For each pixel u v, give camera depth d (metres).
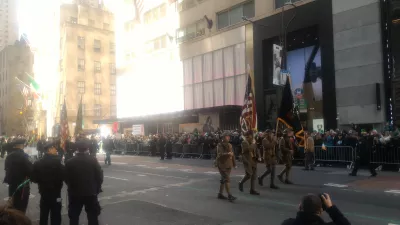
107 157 20.53
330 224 3.01
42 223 5.91
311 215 3.01
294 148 16.75
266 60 26.42
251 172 9.94
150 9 39.91
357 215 7.46
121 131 41.31
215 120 29.38
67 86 57.56
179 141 26.06
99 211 5.60
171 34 36.66
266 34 25.92
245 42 27.83
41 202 5.95
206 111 28.41
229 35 29.33
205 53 31.98
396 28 19.20
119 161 23.20
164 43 37.94
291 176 13.62
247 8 28.22
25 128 58.00
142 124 36.88
